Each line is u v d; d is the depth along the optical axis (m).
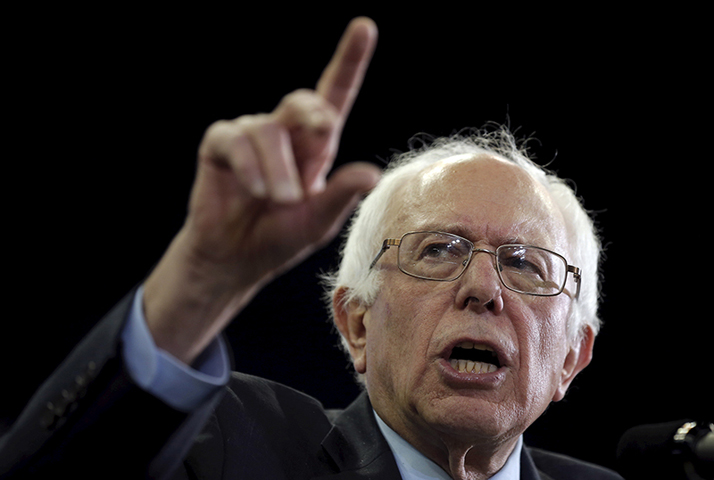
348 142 4.84
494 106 4.85
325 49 4.88
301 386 4.29
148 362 1.11
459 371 1.72
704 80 4.64
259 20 4.83
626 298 4.60
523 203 1.86
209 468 1.61
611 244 4.70
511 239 1.80
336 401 4.27
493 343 1.69
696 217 4.60
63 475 1.11
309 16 4.84
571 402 4.41
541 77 4.83
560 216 1.94
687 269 4.55
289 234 1.05
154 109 4.95
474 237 1.79
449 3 4.79
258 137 0.91
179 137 4.99
